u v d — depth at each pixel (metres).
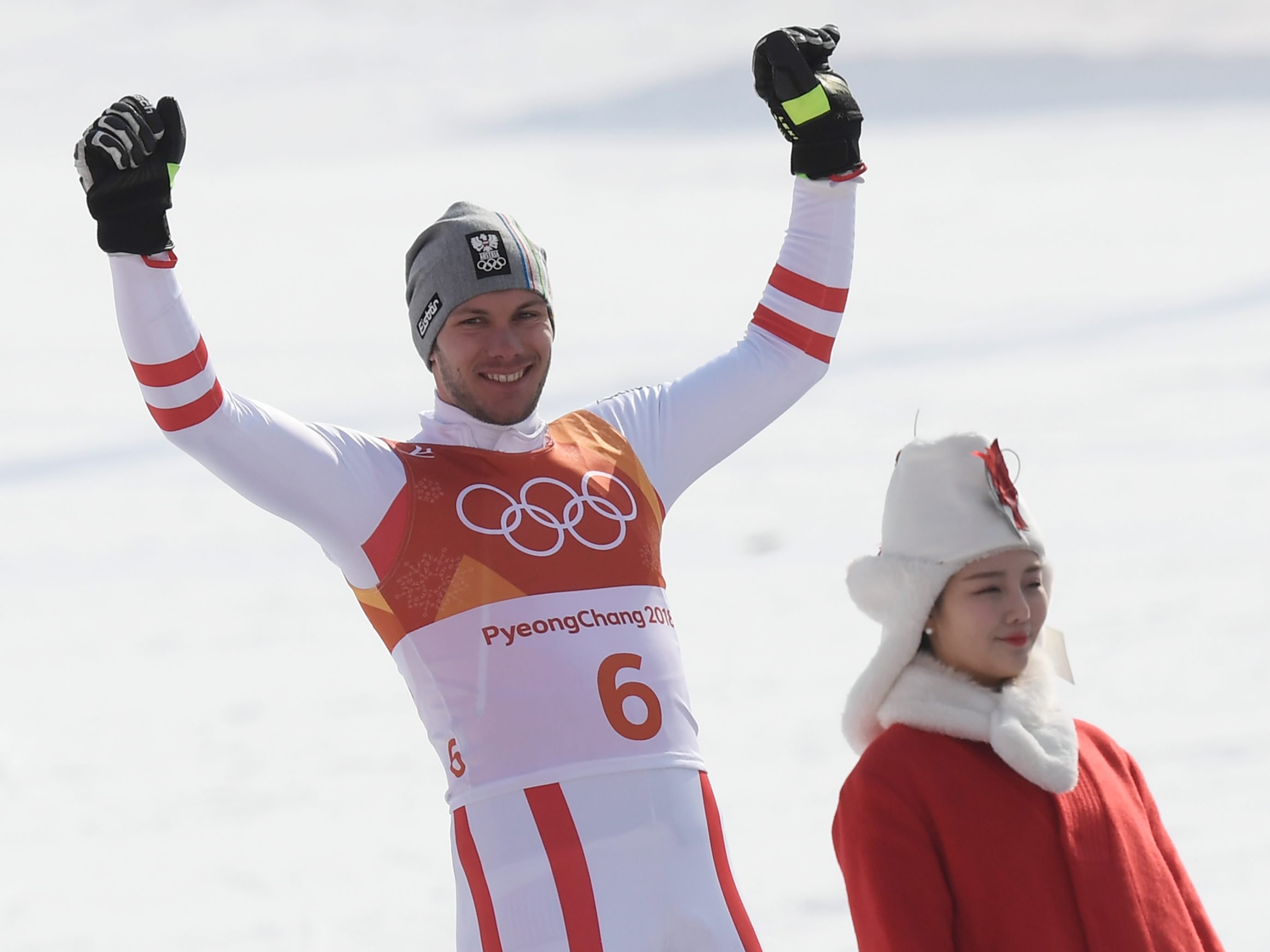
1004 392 54.81
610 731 9.65
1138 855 9.84
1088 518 38.28
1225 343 61.62
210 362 9.52
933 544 10.01
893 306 77.75
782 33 11.84
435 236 10.55
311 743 26.36
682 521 40.38
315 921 19.22
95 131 9.21
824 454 46.97
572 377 61.44
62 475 51.50
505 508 10.08
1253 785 21.30
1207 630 28.78
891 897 9.52
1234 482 40.94
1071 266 87.56
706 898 9.65
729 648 29.78
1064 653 10.67
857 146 11.95
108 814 23.58
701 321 76.88
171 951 18.64
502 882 9.42
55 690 30.39
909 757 9.84
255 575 38.66
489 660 9.69
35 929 19.58
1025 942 9.48
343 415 56.78
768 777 22.98
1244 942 16.56
